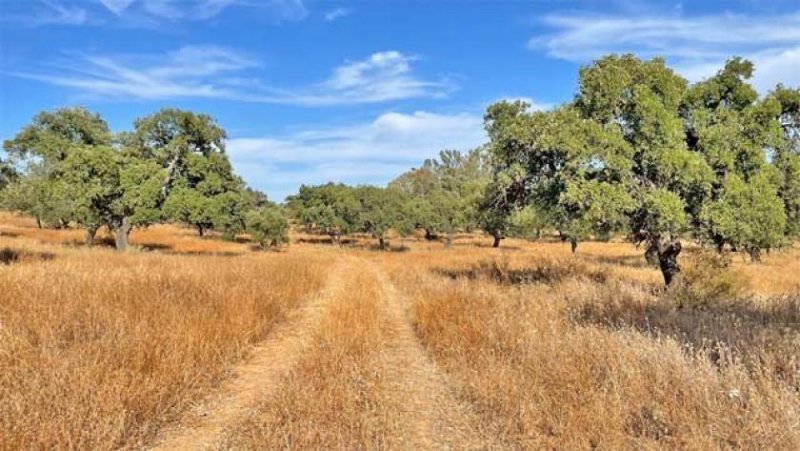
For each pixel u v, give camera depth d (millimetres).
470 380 6578
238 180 39375
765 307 10438
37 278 12031
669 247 14094
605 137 12789
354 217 58812
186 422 5570
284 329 10664
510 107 15930
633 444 4719
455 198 63781
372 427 5137
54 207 43562
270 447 4707
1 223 62312
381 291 17656
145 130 36656
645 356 6355
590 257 35469
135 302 10047
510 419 5375
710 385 5426
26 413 4910
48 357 6191
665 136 12719
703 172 12523
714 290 11539
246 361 8125
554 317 9688
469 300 12055
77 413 4867
